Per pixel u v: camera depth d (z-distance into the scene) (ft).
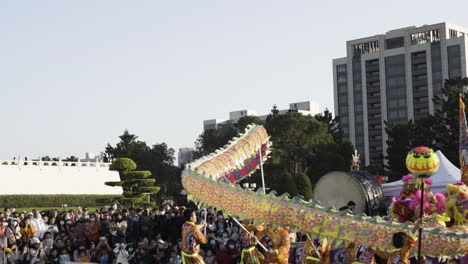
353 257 33.17
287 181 193.16
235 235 71.15
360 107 526.16
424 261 36.76
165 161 401.70
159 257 70.23
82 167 252.83
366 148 520.83
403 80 505.66
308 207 33.19
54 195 234.38
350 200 56.39
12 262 71.87
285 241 35.83
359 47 533.55
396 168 252.62
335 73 540.93
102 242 71.77
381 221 31.78
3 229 72.18
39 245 71.51
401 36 509.76
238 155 39.96
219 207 35.37
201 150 371.97
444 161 66.74
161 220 75.10
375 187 57.57
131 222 76.59
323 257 33.88
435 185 63.93
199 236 39.37
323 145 268.41
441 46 489.67
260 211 34.17
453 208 36.27
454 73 483.10
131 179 222.48
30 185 235.40
